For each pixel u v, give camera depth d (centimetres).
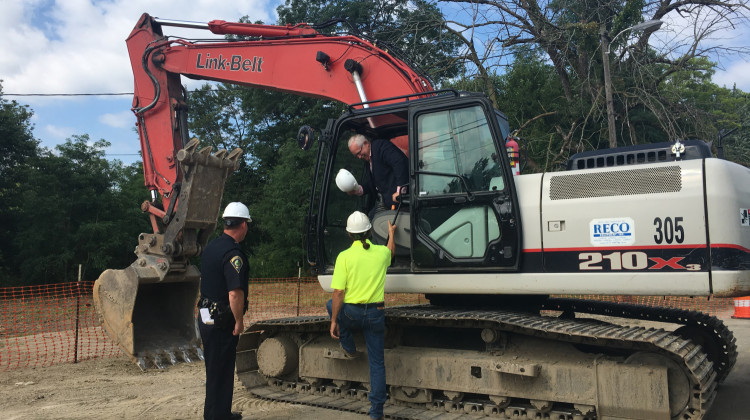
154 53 773
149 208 763
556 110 2106
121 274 698
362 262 443
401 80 602
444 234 458
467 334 488
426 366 469
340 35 660
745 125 2427
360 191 534
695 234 378
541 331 423
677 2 1939
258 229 3161
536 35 2022
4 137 2398
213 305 413
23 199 2358
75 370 705
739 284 367
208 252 420
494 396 439
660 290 385
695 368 367
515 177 447
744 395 530
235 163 728
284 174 2741
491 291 438
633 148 457
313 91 664
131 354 683
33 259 2312
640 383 385
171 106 773
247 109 3369
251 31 726
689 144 430
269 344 550
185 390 582
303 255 2627
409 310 487
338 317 460
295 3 2866
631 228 397
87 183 2442
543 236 425
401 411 468
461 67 1842
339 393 519
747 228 386
